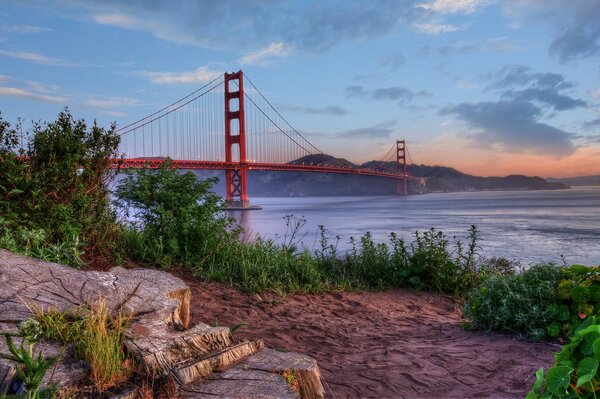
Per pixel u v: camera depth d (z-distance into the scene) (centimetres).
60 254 521
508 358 416
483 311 520
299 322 524
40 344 225
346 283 766
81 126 659
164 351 234
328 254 916
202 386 218
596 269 459
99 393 202
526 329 476
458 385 359
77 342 228
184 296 328
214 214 734
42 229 535
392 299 721
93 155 647
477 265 885
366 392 344
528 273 525
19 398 174
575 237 3506
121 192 691
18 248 496
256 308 558
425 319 600
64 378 202
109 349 216
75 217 603
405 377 374
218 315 511
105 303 266
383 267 838
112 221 680
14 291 276
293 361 249
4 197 557
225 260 707
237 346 256
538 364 398
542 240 3253
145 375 218
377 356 426
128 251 654
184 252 683
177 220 691
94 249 614
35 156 614
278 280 690
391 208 10544
